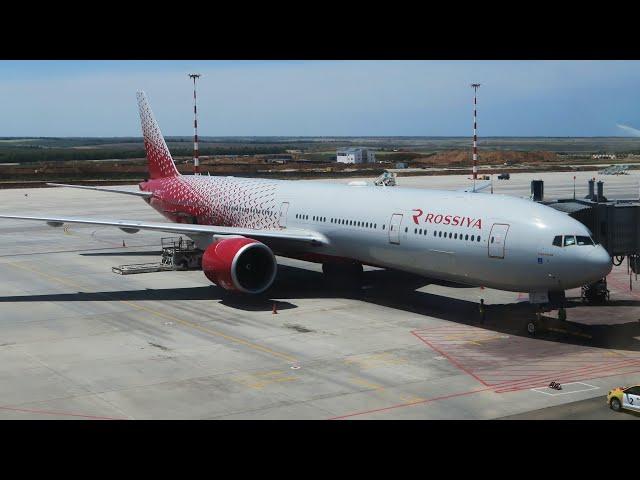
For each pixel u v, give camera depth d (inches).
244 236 1558.8
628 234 1374.3
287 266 1927.9
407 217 1396.4
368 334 1250.0
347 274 1689.2
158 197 2201.0
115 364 1077.1
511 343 1194.6
